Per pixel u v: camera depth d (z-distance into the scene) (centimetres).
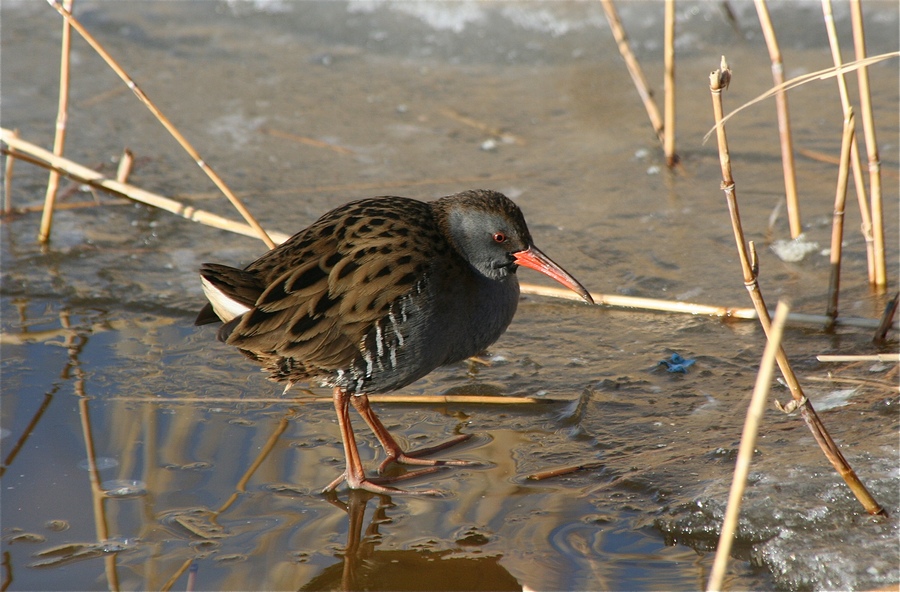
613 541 765
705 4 1831
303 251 864
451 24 1908
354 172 1451
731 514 598
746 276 680
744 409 906
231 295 835
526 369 1013
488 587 739
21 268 1229
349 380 862
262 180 1431
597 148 1501
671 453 852
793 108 1557
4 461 889
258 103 1672
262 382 1011
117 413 957
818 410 884
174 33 1930
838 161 1395
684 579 721
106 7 2023
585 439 891
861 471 776
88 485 858
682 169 1425
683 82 1672
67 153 1498
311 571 760
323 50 1864
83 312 1142
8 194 1346
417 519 812
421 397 971
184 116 1622
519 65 1784
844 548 709
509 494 831
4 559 771
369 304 838
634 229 1280
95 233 1317
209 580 750
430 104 1664
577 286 889
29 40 1895
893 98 1538
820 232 1234
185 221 1347
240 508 831
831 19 959
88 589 740
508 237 891
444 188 1395
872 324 1018
